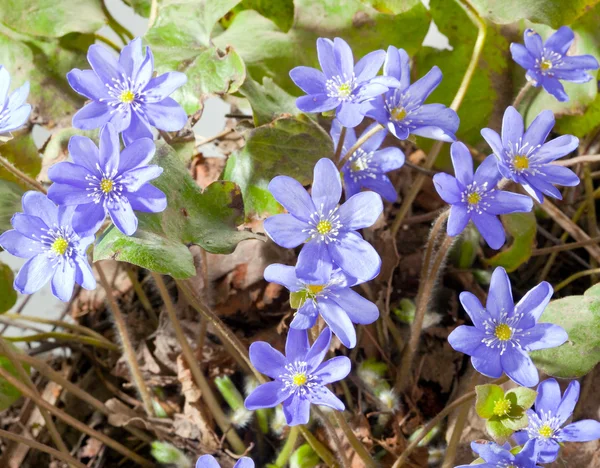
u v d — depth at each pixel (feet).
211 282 1.47
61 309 1.61
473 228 1.46
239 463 1.14
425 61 1.54
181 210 1.24
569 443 1.34
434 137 1.24
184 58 1.37
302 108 1.22
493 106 1.53
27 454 1.46
